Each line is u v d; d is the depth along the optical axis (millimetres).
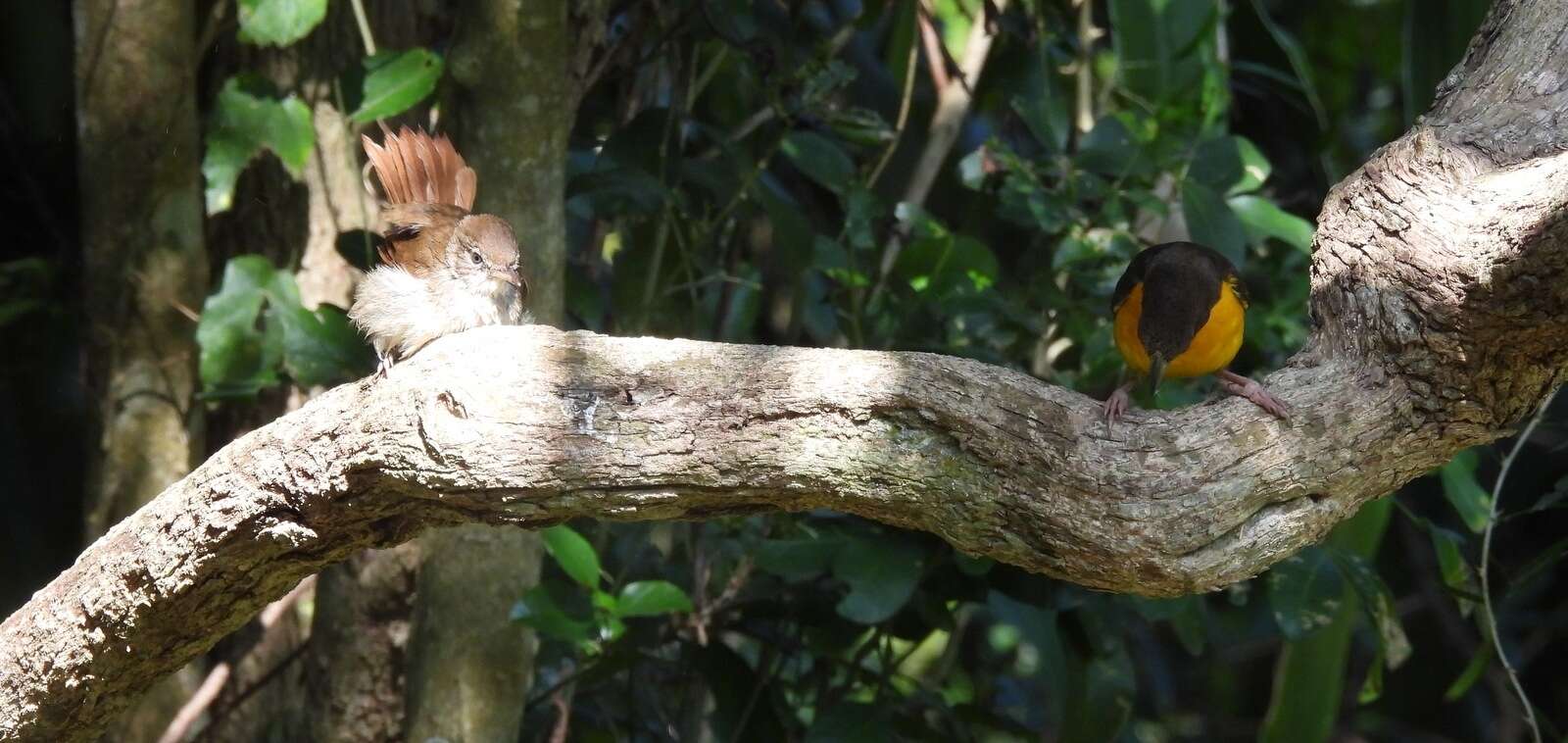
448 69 7043
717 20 8172
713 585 8875
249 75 7551
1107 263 8547
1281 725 9594
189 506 5289
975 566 7531
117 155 7965
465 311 6375
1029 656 13867
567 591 7434
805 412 4625
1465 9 8797
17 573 9703
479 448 4676
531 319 6773
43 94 9406
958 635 11281
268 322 7680
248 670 8227
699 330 8727
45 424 9648
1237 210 8984
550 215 7148
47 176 9367
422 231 6473
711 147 9289
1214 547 4605
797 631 8680
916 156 11047
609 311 8875
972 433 4598
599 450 4664
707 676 8422
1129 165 8625
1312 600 7777
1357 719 15711
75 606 5672
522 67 6906
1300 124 11438
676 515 4895
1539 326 4426
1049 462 4574
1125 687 8680
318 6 7266
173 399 8164
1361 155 14648
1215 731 15992
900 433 4637
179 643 5746
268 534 5180
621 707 9281
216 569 5348
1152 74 9383
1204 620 8750
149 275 8062
